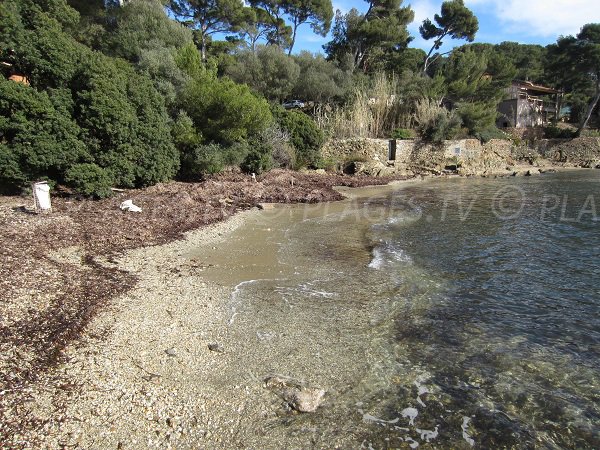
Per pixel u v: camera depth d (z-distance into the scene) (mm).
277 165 21859
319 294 6961
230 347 5141
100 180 12336
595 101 42469
